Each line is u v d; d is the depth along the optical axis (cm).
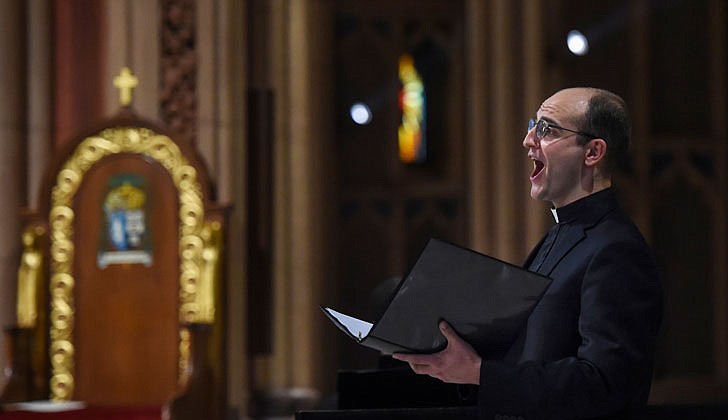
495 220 2205
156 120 1959
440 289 652
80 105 2009
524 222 2180
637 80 2384
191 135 1972
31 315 1750
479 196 2217
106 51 2006
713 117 2427
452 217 2348
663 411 675
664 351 2384
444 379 683
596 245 696
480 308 660
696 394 2358
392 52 2362
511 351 699
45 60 1991
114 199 1781
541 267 734
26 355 1736
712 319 2394
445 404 841
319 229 2138
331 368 2219
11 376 1712
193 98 1977
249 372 2033
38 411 1617
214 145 1966
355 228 2350
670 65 2422
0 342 1892
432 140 2381
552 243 747
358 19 2356
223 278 1756
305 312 2072
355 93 2356
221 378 1709
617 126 737
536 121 754
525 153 2188
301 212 2086
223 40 1986
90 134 1786
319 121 2188
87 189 1788
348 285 2330
